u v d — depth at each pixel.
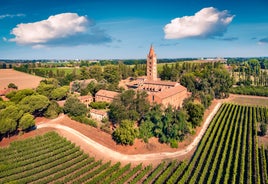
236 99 158.12
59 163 65.06
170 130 80.38
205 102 121.88
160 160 71.19
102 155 72.19
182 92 135.25
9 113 77.94
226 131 90.50
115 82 178.88
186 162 69.25
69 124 93.69
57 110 102.56
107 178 59.28
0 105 85.56
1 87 159.75
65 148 71.94
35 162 65.12
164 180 59.72
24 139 76.56
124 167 62.97
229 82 160.75
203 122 104.81
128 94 91.12
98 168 61.75
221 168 62.03
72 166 65.00
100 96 124.19
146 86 148.75
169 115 84.00
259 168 64.62
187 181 59.34
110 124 94.88
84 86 149.25
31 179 57.00
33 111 93.38
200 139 86.62
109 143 79.69
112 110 90.19
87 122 94.06
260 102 149.25
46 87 119.38
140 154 74.50
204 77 169.88
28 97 93.56
